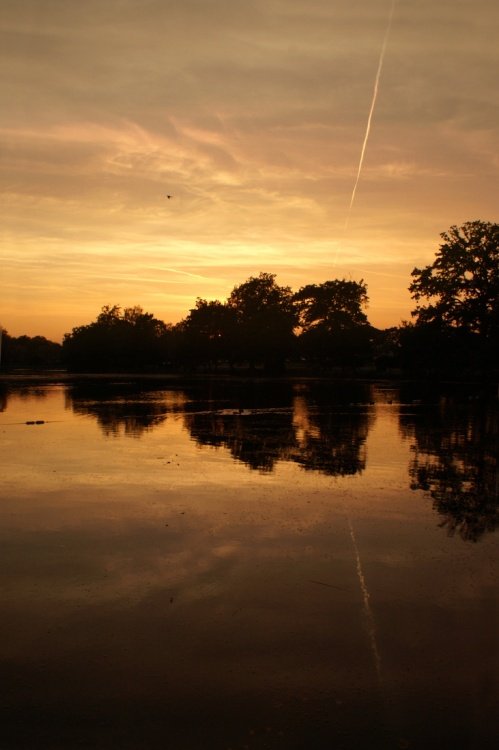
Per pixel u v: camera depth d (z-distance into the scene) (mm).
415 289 58031
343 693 3951
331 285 99125
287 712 3742
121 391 41812
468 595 5535
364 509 8570
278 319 99625
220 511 8391
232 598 5445
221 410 26141
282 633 4770
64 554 6586
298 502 8953
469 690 3992
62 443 15125
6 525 7660
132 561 6379
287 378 76062
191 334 105750
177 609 5211
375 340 97250
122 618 5027
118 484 10109
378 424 20703
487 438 16828
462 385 57031
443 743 3463
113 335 115750
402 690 3984
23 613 5117
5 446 14539
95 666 4262
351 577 5961
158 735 3521
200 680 4086
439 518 8109
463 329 56375
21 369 122062
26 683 4047
